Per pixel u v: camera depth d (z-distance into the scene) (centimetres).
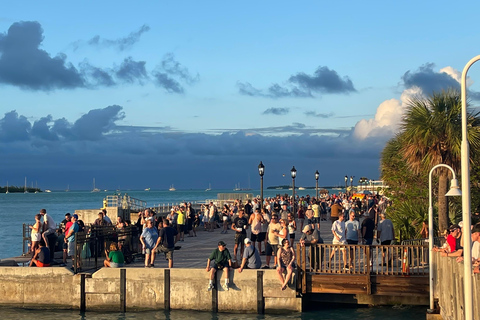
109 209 3934
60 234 2548
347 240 2031
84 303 2059
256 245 3027
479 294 1030
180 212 3170
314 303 2077
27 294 2091
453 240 1691
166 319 1888
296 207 4625
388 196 2939
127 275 2036
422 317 1864
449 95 2328
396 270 1959
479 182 2538
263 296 1944
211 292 1981
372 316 1883
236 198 6912
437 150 2303
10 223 7425
